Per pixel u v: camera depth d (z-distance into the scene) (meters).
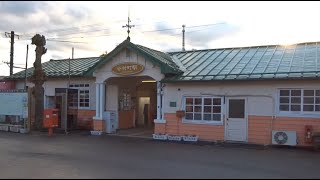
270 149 15.83
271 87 17.16
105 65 21.52
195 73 19.22
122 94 24.17
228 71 18.56
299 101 16.59
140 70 20.17
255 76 17.23
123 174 10.00
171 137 18.69
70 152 14.28
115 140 18.55
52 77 25.36
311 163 12.39
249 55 20.59
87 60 28.23
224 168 11.14
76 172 10.29
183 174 10.09
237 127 17.88
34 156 13.27
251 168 11.24
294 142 16.23
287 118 16.80
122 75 20.81
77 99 24.55
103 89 21.72
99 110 21.81
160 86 19.72
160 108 19.78
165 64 19.16
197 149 15.47
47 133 21.59
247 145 16.95
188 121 19.03
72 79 24.95
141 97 26.48
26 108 22.34
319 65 16.95
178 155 13.70
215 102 18.50
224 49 22.84
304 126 16.39
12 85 28.34
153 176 9.77
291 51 19.95
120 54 20.92
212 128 18.45
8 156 13.26
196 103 18.97
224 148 15.91
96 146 16.16
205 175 10.02
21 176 9.77
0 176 9.77
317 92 16.22
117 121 23.03
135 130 23.36
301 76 16.12
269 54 20.11
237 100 17.94
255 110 17.48
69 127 23.48
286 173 10.55
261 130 17.30
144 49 20.69
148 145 16.67
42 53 23.75
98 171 10.43
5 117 23.50
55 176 9.76
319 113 16.17
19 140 18.23
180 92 19.31
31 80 23.86
